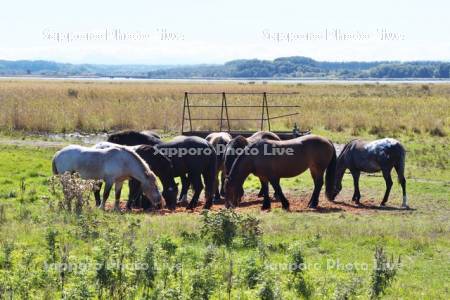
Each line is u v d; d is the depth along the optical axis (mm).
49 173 23484
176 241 13375
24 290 10148
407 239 14086
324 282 11008
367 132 37906
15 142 32156
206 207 19547
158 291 9977
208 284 9930
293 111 48000
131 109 42906
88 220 14484
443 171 25422
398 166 19328
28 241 13180
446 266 12312
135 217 16094
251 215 15000
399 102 58156
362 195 21219
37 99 51188
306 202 19938
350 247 13523
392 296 10578
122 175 18016
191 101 55281
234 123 40188
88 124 37969
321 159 19125
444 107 51938
